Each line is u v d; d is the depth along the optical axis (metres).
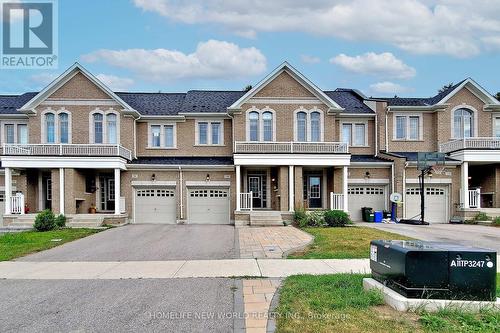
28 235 19.02
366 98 30.45
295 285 8.58
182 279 9.96
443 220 26.80
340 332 5.69
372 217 26.09
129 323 6.64
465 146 26.48
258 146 25.86
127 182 26.20
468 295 6.60
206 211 26.44
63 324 6.64
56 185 24.80
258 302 7.74
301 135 27.03
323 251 13.81
